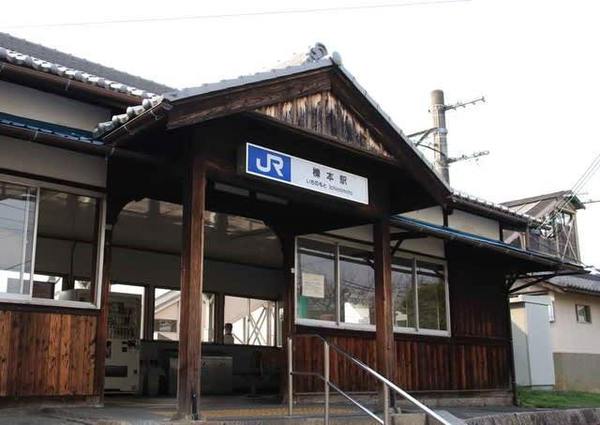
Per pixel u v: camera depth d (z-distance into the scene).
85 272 10.03
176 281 13.36
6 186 7.13
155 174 7.30
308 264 10.09
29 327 7.03
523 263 13.41
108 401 8.88
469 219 12.91
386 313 8.41
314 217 9.58
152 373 11.38
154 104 5.91
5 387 6.75
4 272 7.00
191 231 6.37
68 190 7.52
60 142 6.34
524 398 13.73
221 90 6.29
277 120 6.91
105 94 7.63
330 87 7.52
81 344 7.39
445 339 11.95
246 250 13.69
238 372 13.04
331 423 6.88
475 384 12.32
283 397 9.32
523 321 17.11
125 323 12.02
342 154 8.05
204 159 6.62
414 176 8.36
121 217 10.95
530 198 23.95
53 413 6.80
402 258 11.64
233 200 9.35
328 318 10.16
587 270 13.55
